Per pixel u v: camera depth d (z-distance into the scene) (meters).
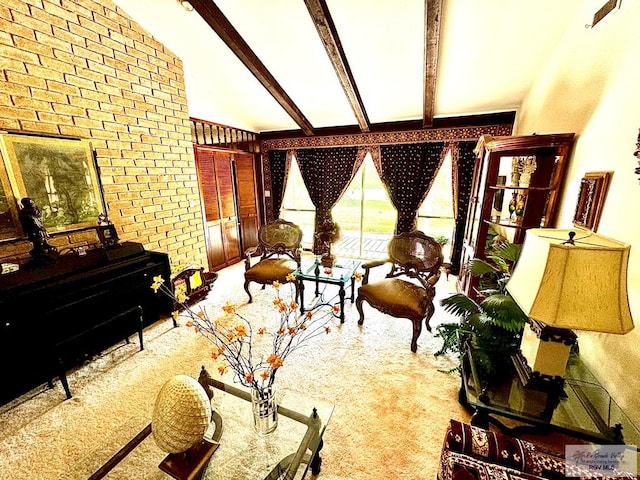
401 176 4.31
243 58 2.76
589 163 1.76
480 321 1.64
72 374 2.11
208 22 2.35
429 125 3.87
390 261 2.79
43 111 2.14
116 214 2.71
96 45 2.42
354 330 2.73
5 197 1.98
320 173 4.83
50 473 1.41
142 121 2.86
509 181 2.85
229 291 3.63
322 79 3.21
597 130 1.68
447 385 1.99
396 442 1.57
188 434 1.01
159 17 2.63
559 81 2.25
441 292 3.65
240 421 1.43
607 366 1.39
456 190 4.01
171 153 3.21
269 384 1.29
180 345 2.47
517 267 1.28
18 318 1.78
